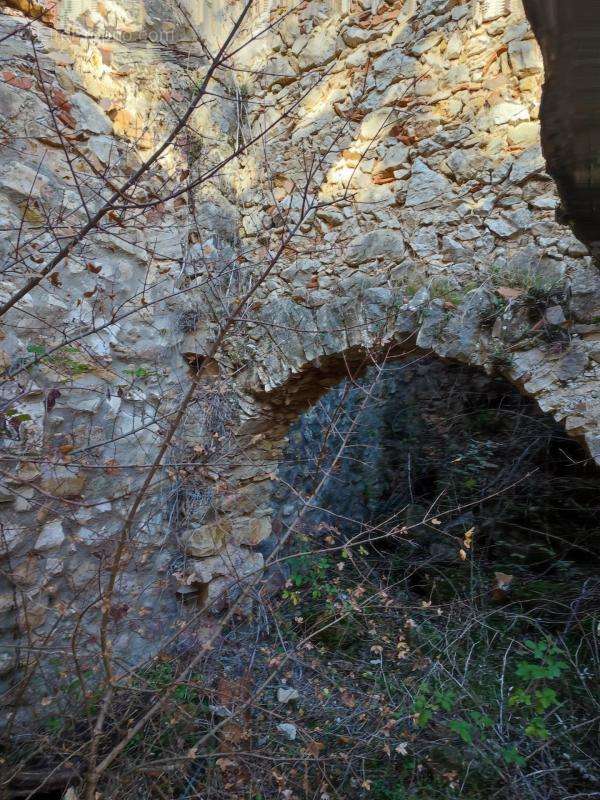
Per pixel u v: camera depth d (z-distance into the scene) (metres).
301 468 4.78
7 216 2.98
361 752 2.84
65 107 3.27
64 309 3.16
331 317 3.51
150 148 3.71
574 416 2.60
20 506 2.89
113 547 3.21
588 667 3.22
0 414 2.42
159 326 3.69
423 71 3.37
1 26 3.07
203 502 3.78
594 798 2.58
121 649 3.26
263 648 3.30
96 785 2.25
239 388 3.96
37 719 2.60
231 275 3.89
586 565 4.16
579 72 1.26
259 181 4.15
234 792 2.55
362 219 3.59
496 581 3.98
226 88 4.18
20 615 2.86
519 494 4.65
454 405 5.29
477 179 3.11
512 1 3.00
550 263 2.77
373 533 5.11
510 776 2.64
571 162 1.38
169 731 2.66
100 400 3.30
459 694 3.02
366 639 3.74
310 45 3.92
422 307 3.11
